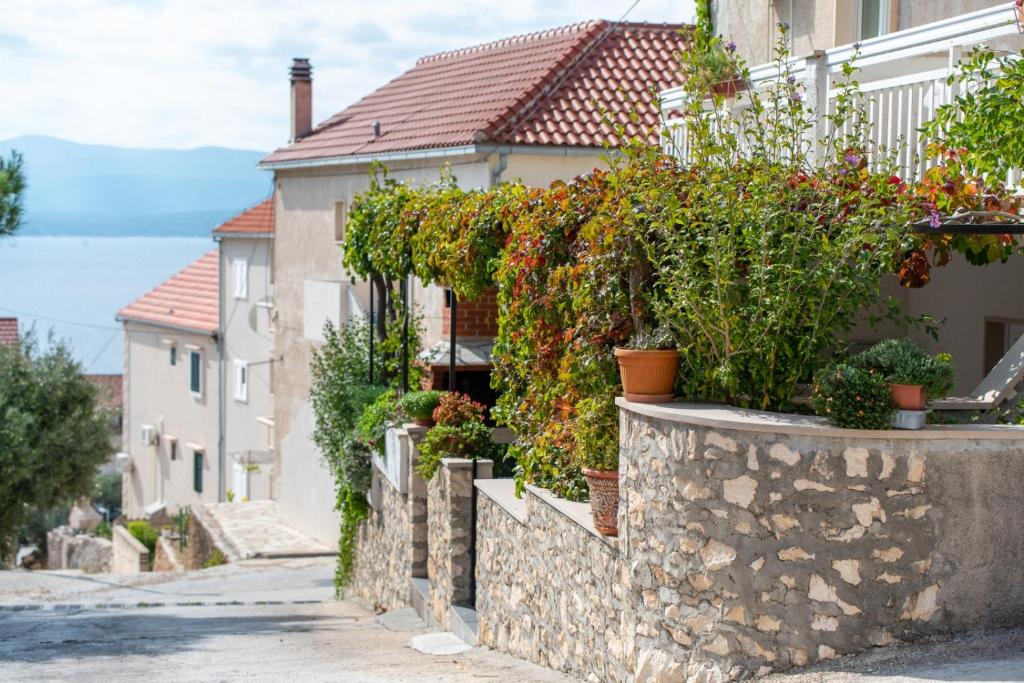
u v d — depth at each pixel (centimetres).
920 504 636
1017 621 647
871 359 655
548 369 952
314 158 2433
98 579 2348
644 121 1912
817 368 717
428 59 2750
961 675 576
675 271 737
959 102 830
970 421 751
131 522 3516
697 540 660
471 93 2194
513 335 1021
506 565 1040
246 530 2595
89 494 2966
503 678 849
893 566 636
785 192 736
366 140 2300
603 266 807
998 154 805
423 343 1941
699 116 830
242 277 3466
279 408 2814
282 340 2802
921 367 636
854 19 1397
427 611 1348
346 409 1808
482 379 1712
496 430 1512
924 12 1297
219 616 1620
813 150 1135
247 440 3456
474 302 1730
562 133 1856
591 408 817
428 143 1948
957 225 783
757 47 1576
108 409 3009
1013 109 794
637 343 745
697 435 660
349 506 1773
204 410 3744
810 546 637
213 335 3612
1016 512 647
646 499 700
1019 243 886
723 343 719
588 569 809
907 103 1102
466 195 1323
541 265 941
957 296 1052
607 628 771
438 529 1306
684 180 791
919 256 859
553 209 938
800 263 706
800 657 637
